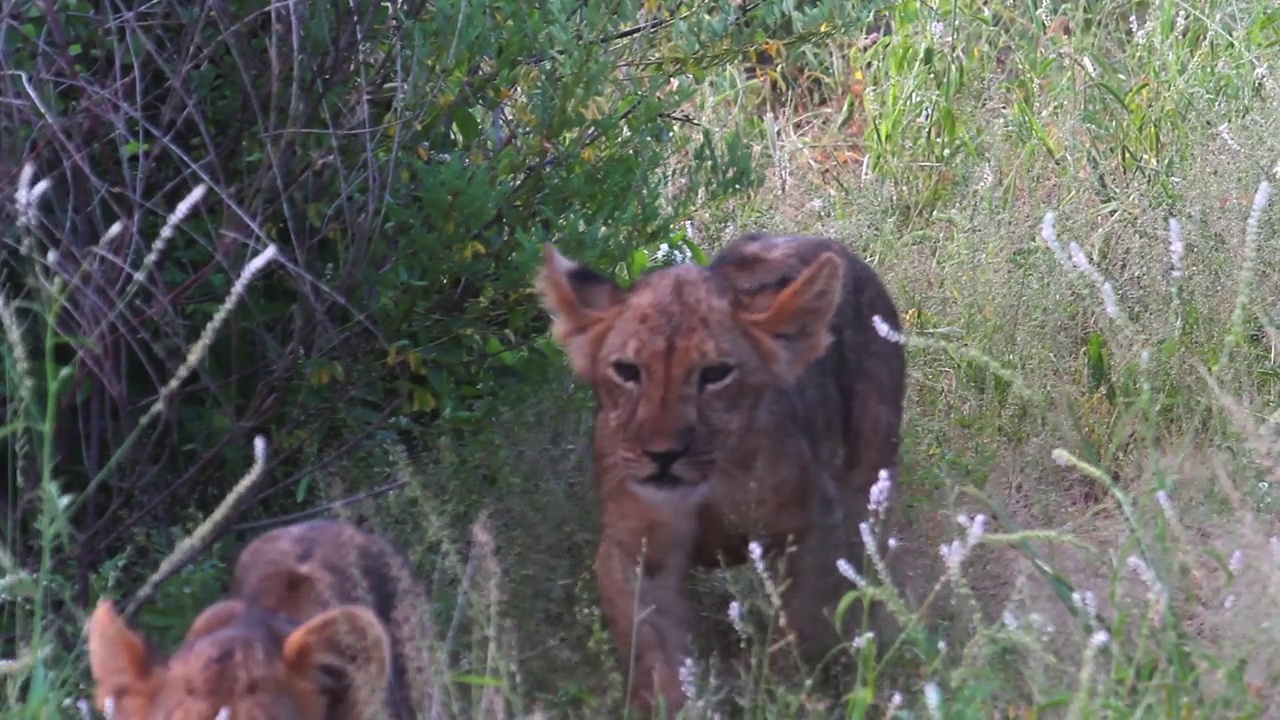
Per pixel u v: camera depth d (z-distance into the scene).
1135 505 10.02
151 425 9.66
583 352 8.69
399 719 8.27
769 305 8.68
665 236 10.66
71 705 8.20
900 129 16.42
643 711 8.62
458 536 9.70
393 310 9.88
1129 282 12.64
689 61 10.67
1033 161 15.35
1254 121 13.96
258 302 9.84
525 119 10.05
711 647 9.50
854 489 10.09
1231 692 7.14
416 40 9.27
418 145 9.96
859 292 10.23
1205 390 11.05
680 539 8.70
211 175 9.45
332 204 9.74
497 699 7.99
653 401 8.30
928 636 8.62
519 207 10.24
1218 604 8.02
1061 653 8.02
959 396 12.07
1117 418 11.34
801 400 9.15
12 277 9.32
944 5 17.86
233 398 9.63
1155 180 14.40
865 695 7.48
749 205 14.40
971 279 12.97
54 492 7.54
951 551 7.99
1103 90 16.28
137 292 9.31
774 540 8.88
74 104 9.11
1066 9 18.53
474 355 10.50
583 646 9.23
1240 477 9.50
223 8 9.08
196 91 9.37
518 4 9.84
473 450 9.89
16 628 8.73
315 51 9.30
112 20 8.96
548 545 9.62
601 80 9.91
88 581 9.12
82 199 8.97
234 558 9.58
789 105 17.39
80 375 8.98
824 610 8.65
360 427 10.05
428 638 8.27
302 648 7.16
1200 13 17.44
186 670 7.06
